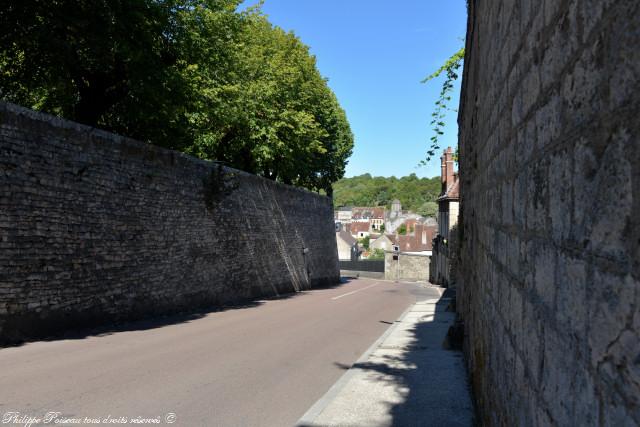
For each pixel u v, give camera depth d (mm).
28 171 10109
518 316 2676
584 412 1448
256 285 23375
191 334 11297
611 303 1244
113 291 12742
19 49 13945
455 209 32906
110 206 12711
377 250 95250
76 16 12648
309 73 33062
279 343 10477
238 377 7371
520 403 2557
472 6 6680
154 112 16953
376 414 5629
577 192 1553
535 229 2236
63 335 10625
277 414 5691
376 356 9148
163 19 15000
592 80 1417
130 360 8180
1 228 9461
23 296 9898
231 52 20406
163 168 15328
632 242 1122
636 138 1107
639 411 1076
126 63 14852
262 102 25141
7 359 7992
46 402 5707
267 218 25609
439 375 7566
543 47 2094
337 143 39250
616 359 1206
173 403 5941
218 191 18859
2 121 9547
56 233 10820
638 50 1101
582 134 1506
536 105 2240
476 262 6320
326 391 6766
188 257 16781
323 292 30156
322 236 38156
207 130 22562
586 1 1478
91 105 15719
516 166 2824
